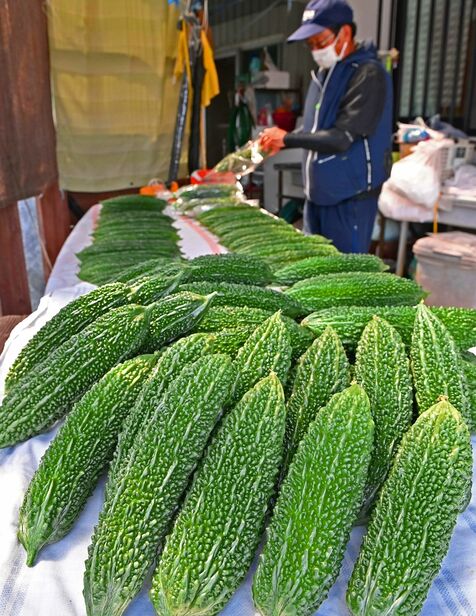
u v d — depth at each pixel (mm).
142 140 3150
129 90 2957
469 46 3764
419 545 528
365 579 532
